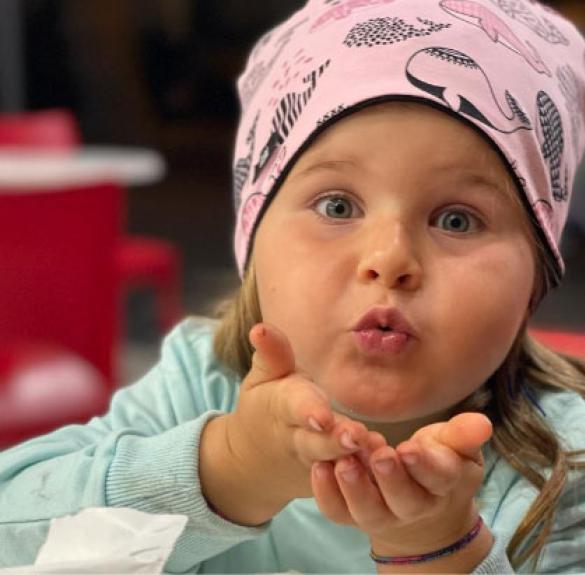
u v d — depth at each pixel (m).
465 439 0.50
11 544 0.66
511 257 0.68
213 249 4.37
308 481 0.57
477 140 0.68
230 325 0.86
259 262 0.72
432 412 0.67
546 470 0.75
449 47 0.72
